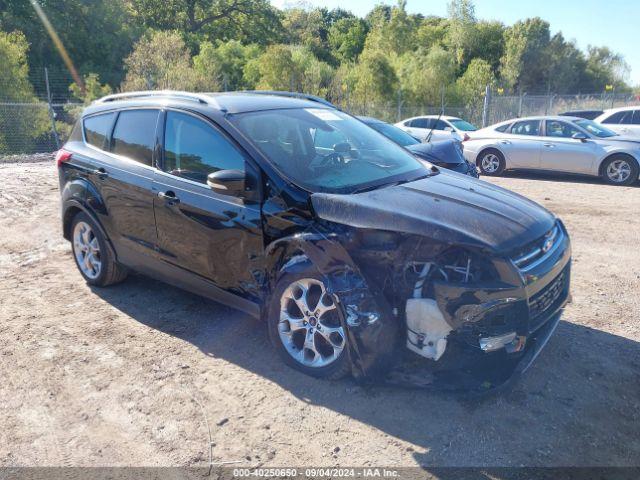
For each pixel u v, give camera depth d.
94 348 4.09
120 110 4.91
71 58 43.22
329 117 4.73
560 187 11.43
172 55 29.41
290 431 3.12
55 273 5.74
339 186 3.75
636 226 7.75
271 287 3.71
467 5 55.34
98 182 4.86
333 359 3.49
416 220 3.26
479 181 4.35
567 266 3.81
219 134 4.04
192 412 3.31
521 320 3.15
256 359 3.91
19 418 3.27
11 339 4.24
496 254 3.09
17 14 41.81
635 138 11.80
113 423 3.22
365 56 31.52
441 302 3.14
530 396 3.41
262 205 3.70
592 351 3.97
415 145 7.96
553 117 12.83
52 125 18.64
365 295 3.23
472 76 33.91
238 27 59.09
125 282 5.42
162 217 4.30
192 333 4.32
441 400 3.37
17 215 8.29
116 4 45.88
